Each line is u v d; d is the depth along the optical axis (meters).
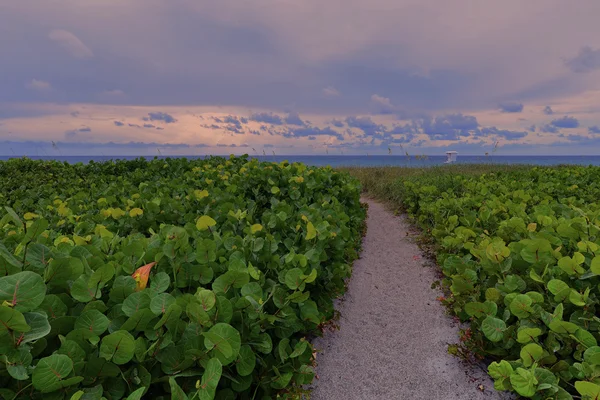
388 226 7.68
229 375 1.97
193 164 9.04
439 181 8.41
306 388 2.78
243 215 3.81
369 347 3.34
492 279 3.25
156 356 1.68
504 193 6.21
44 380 1.31
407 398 2.68
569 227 3.16
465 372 2.91
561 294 2.49
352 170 15.45
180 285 2.29
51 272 1.71
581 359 2.29
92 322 1.58
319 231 3.49
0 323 1.26
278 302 2.41
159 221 4.18
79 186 7.55
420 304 4.16
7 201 5.77
